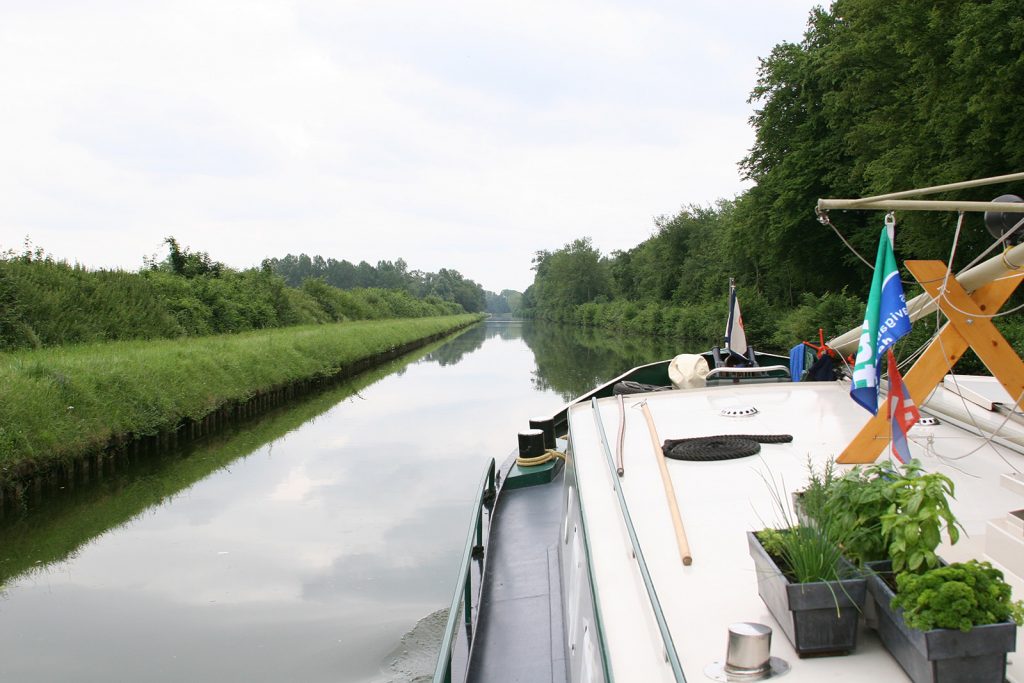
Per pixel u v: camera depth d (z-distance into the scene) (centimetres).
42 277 2238
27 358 1525
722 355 884
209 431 1727
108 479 1295
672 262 6456
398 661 631
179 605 764
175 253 3619
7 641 691
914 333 1515
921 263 396
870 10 2284
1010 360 390
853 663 201
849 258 2986
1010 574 237
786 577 208
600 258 10275
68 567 884
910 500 196
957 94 1836
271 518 1048
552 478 689
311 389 2520
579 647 322
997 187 1877
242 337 2833
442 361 3906
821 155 2966
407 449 1484
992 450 404
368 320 6034
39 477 1152
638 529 316
